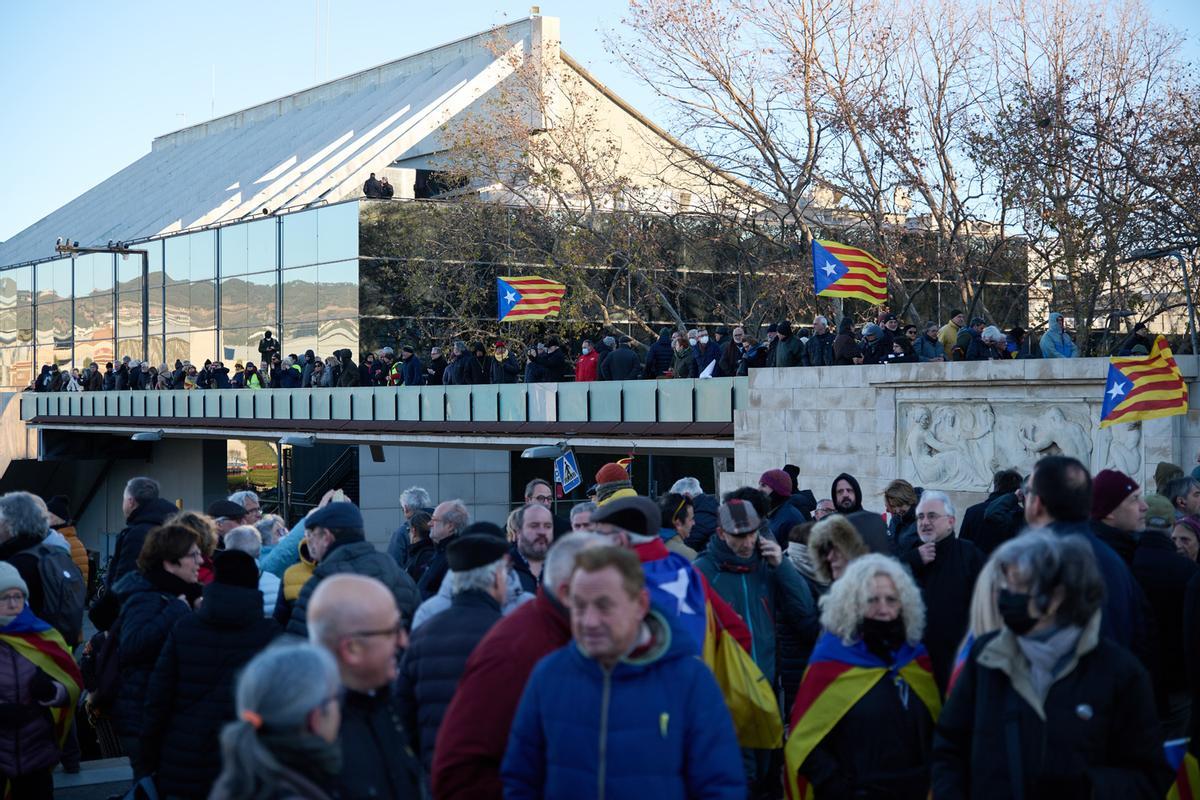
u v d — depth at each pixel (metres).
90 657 8.95
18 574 7.14
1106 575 4.99
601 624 4.16
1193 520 7.40
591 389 23.94
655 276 36.75
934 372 17.42
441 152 41.72
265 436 34.69
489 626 5.35
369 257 41.28
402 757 4.19
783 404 20.11
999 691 4.35
